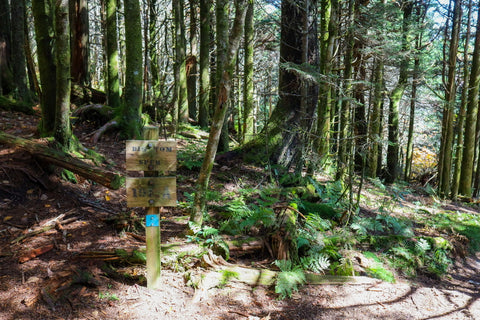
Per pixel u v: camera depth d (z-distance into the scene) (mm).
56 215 4344
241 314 3193
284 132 7453
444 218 7320
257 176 6836
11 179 4488
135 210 4934
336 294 3670
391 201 7391
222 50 6520
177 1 9961
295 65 5824
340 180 7324
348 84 6367
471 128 10797
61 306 2967
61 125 5441
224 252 4008
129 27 7426
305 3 6699
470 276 5203
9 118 7980
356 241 5074
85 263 3520
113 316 2967
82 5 11508
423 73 9906
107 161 6273
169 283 3508
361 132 9641
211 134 4055
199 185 4266
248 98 8719
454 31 10156
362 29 6855
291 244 4176
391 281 4238
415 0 10867
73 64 11711
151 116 10836
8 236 3814
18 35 9398
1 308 2832
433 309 3590
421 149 19812
